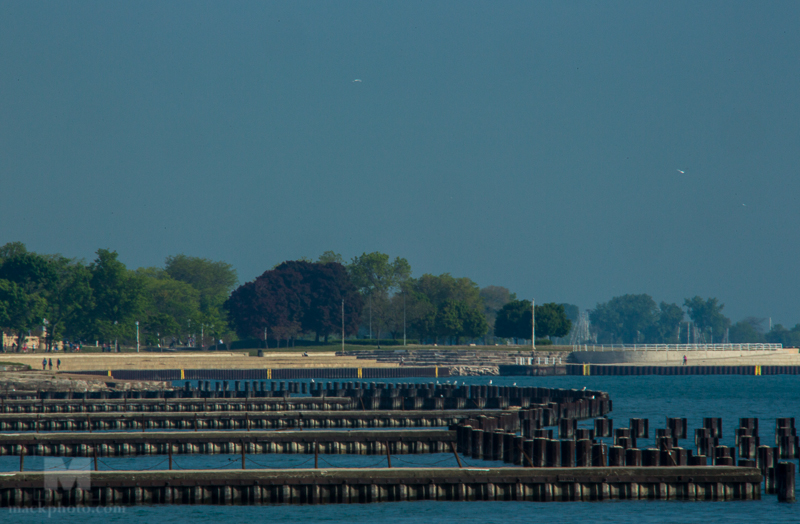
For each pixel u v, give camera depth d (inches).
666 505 6008.9
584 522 5615.2
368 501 6077.8
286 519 5738.2
